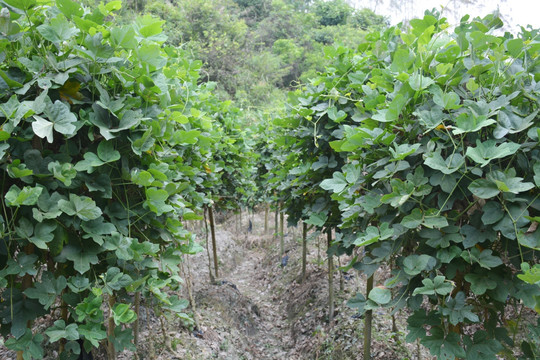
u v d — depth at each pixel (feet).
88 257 5.06
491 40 5.35
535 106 5.13
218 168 14.57
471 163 5.31
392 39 8.57
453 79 5.51
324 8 104.99
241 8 109.40
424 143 5.57
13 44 4.97
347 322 12.71
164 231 6.49
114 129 5.23
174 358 10.29
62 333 4.52
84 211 4.75
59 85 5.04
